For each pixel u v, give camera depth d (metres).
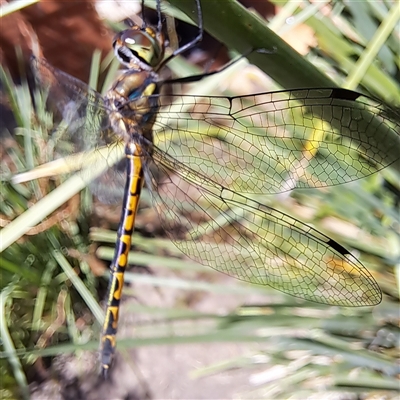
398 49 0.11
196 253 0.11
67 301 0.14
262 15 0.13
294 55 0.07
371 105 0.08
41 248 0.14
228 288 0.12
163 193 0.11
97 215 0.15
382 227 0.11
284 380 0.12
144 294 0.15
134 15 0.13
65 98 0.11
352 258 0.10
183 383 0.14
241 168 0.11
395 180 0.11
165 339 0.10
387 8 0.11
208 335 0.11
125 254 0.12
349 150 0.09
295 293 0.10
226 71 0.10
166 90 0.13
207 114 0.10
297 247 0.10
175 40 0.11
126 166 0.11
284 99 0.09
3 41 0.16
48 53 0.16
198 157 0.11
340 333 0.12
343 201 0.11
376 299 0.09
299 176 0.10
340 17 0.11
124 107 0.11
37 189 0.14
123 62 0.11
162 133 0.11
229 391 0.13
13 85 0.16
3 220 0.14
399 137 0.08
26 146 0.14
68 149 0.12
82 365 0.14
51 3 0.14
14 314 0.14
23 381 0.13
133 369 0.14
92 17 0.15
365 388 0.11
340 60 0.11
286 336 0.11
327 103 0.08
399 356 0.11
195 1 0.06
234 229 0.11
